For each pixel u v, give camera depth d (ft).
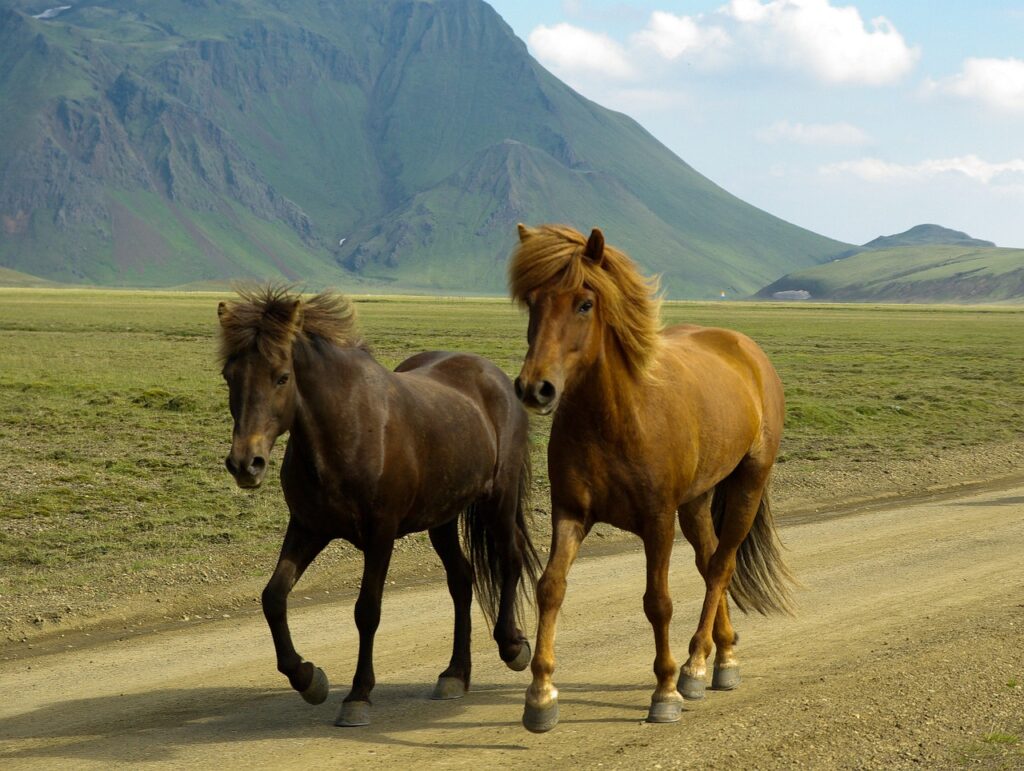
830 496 49.16
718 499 23.93
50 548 34.76
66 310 267.80
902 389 99.76
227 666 24.11
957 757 17.29
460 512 23.99
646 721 19.83
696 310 410.72
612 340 18.88
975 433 71.05
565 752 18.25
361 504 20.62
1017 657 22.90
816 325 275.39
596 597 30.35
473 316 282.56
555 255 18.42
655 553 19.62
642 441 19.17
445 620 28.17
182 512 41.09
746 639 26.22
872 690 20.85
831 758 17.37
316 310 20.58
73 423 64.44
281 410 19.39
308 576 32.86
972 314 431.84
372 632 20.56
